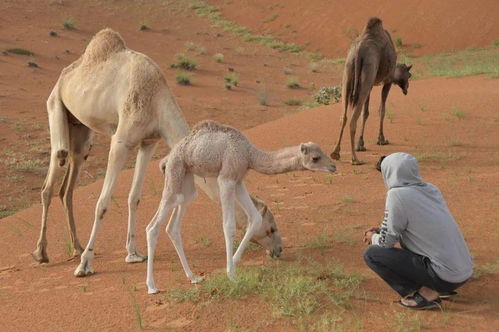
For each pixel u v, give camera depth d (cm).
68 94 771
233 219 576
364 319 496
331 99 2414
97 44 759
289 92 3134
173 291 580
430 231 476
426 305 500
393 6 4728
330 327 483
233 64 3853
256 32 4806
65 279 682
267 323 504
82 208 1005
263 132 1497
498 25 4066
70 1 4944
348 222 767
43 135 1922
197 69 3606
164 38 4400
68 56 3506
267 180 1044
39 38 3825
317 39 4572
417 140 1237
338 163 1109
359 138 1241
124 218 913
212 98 2819
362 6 4878
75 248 777
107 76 732
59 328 539
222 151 570
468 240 656
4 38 3703
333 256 654
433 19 4372
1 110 2222
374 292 549
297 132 1445
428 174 973
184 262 609
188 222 834
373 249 503
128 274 670
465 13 4297
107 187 697
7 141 1852
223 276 587
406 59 3844
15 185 1499
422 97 1723
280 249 666
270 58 4128
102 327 530
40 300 618
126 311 557
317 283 568
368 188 924
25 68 3083
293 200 900
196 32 4647
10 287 677
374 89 2139
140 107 694
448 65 3331
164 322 526
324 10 4991
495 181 879
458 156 1070
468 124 1323
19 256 798
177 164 584
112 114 734
